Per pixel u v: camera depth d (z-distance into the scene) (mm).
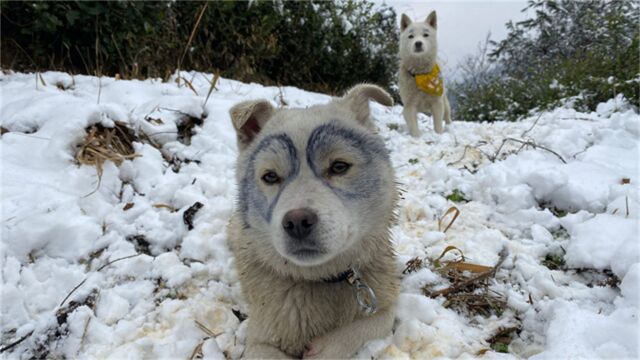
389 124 1337
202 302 494
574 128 959
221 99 1018
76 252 555
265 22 1538
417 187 808
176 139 835
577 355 379
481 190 767
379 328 428
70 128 702
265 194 416
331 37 1764
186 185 718
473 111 2109
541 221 655
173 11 1434
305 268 420
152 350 436
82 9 1073
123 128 778
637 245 504
